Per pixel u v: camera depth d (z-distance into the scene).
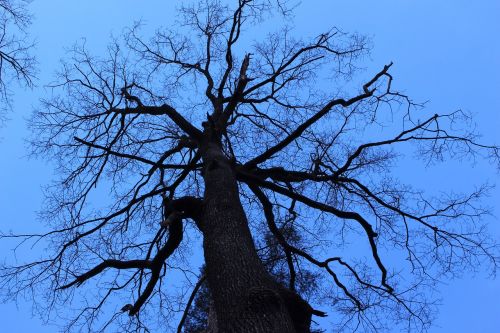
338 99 9.05
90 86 9.56
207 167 7.93
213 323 7.47
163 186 9.65
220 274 5.82
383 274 8.90
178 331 8.88
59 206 9.13
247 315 5.12
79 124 9.53
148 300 9.14
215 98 10.46
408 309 8.87
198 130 9.30
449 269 9.00
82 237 8.63
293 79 10.55
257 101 10.54
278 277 9.96
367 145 9.19
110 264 7.70
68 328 8.52
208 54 10.87
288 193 8.63
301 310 5.70
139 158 9.05
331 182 9.55
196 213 7.23
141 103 9.66
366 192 9.30
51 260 8.37
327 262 9.03
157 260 7.70
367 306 8.96
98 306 8.63
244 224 6.76
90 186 9.35
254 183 8.83
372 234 8.72
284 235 10.03
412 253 9.23
